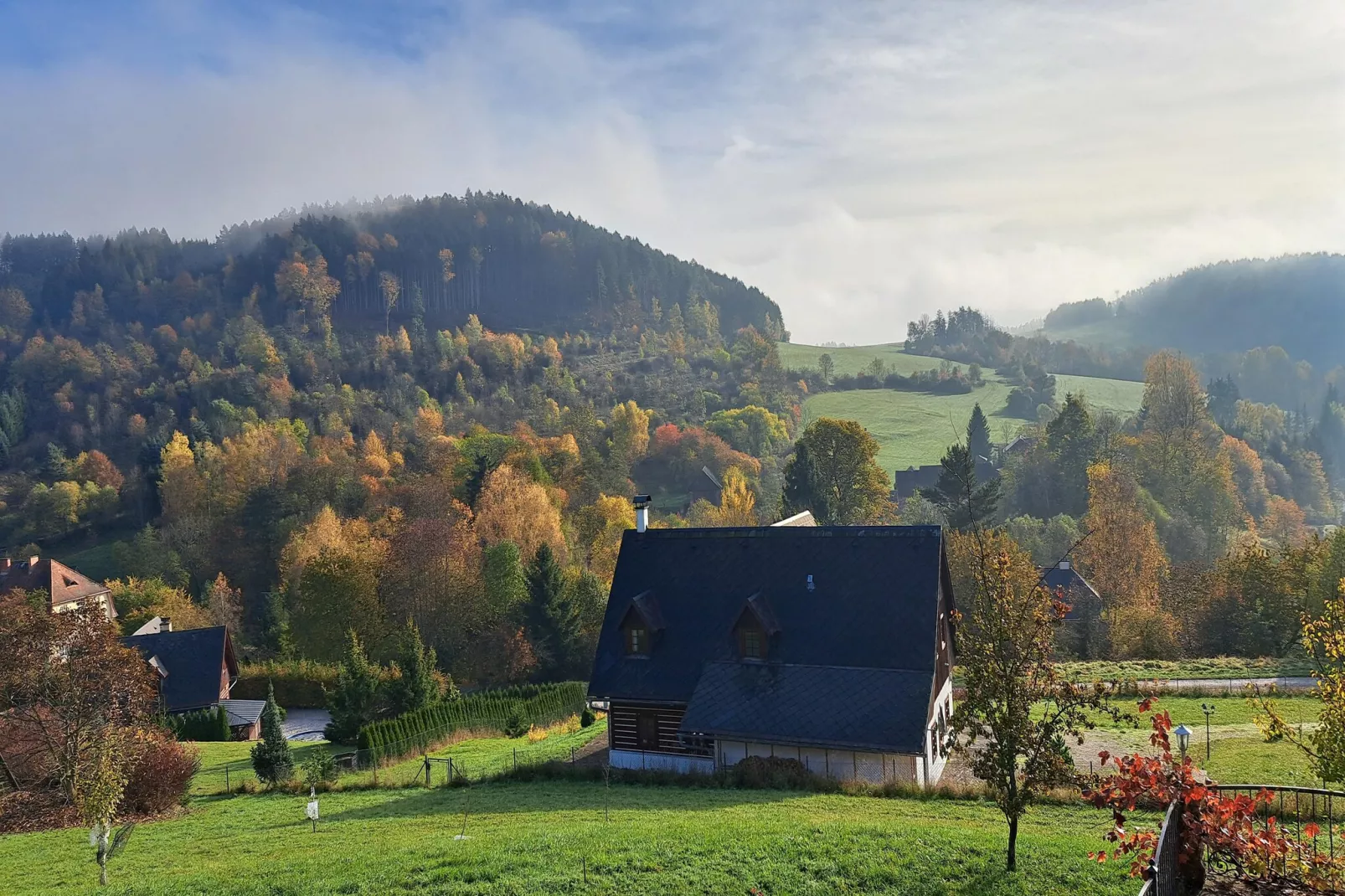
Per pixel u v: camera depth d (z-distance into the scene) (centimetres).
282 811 3178
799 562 3816
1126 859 1783
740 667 3562
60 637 3200
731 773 3131
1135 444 11950
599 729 4728
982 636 1730
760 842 1941
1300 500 16012
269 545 12206
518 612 8194
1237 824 1449
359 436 16800
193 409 17262
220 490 13188
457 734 5006
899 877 1714
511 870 1817
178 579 11606
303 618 8256
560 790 3120
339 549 8569
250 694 7238
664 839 1995
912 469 15088
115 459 16312
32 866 2495
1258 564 6800
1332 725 1712
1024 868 1744
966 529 8025
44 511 14150
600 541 10581
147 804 3259
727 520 10500
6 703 3356
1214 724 3953
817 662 3462
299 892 1786
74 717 3175
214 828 2897
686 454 15588
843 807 2559
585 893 1669
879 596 3562
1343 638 1834
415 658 5597
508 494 10156
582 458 14338
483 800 3027
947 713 3741
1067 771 1631
